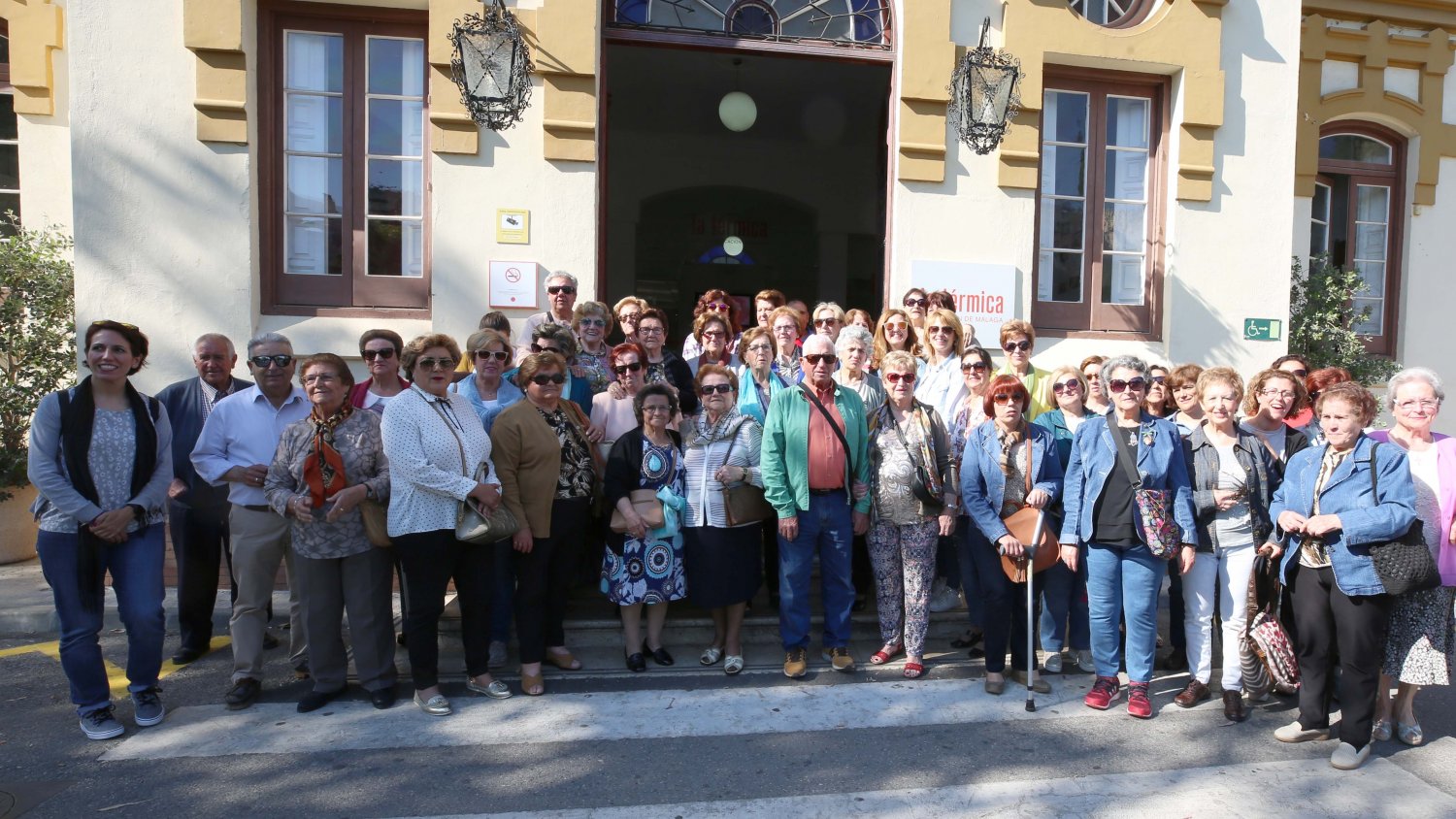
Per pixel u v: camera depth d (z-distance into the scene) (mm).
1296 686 4375
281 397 4707
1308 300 8188
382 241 6559
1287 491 4266
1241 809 3488
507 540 4949
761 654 5254
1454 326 9086
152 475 4176
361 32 6453
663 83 9906
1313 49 8508
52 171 6992
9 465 6406
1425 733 4293
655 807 3447
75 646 3982
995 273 6941
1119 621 4559
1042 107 7074
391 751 3910
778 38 6816
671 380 5504
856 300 12273
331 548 4270
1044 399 5582
